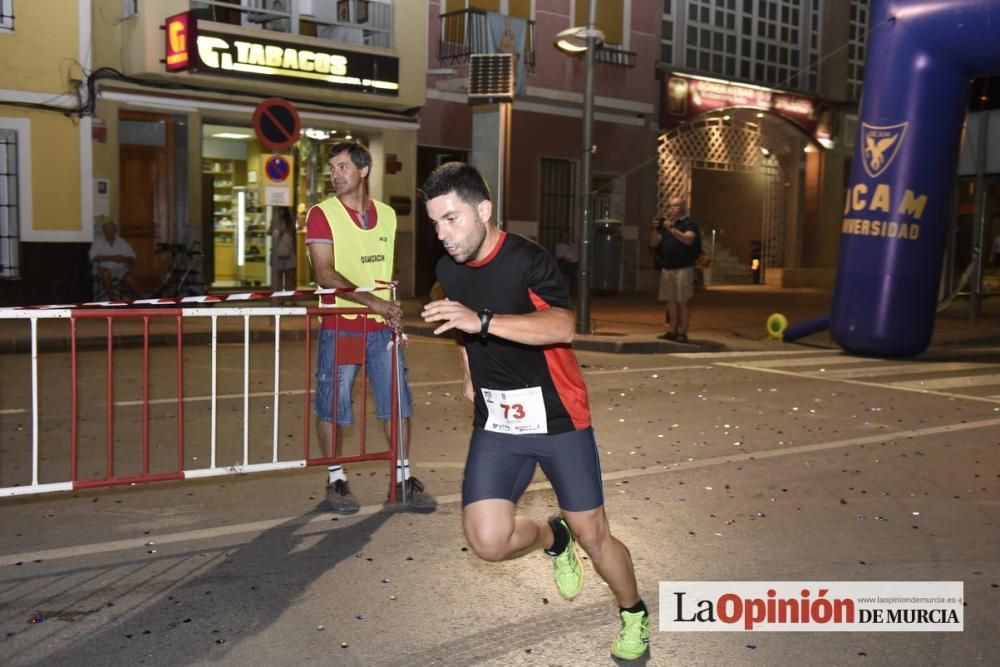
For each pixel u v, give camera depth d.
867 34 13.16
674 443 7.69
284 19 19.16
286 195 14.38
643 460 7.11
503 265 3.35
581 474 3.49
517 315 3.24
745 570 4.84
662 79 25.73
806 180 29.86
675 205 14.13
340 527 5.40
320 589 4.48
